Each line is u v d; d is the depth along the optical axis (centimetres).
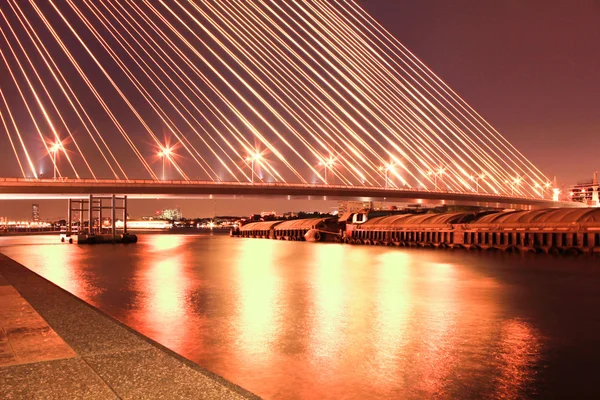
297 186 10250
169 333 1055
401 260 3078
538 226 3441
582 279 2020
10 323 792
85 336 700
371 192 11112
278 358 864
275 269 2567
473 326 1115
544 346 941
